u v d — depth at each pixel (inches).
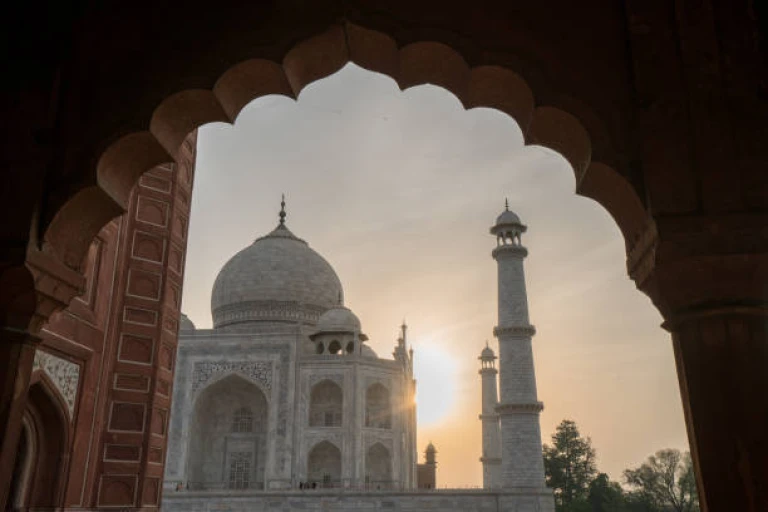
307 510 1775.3
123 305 599.8
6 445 248.7
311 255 2603.3
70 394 518.6
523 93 276.1
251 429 2191.2
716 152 243.8
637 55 262.2
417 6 281.7
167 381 636.1
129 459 570.6
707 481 214.2
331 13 280.2
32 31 289.3
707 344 228.2
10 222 260.2
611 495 2736.2
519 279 2038.6
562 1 278.5
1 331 259.4
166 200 660.1
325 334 2229.3
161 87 277.7
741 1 264.4
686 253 232.7
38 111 275.9
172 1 290.0
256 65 282.2
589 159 259.1
